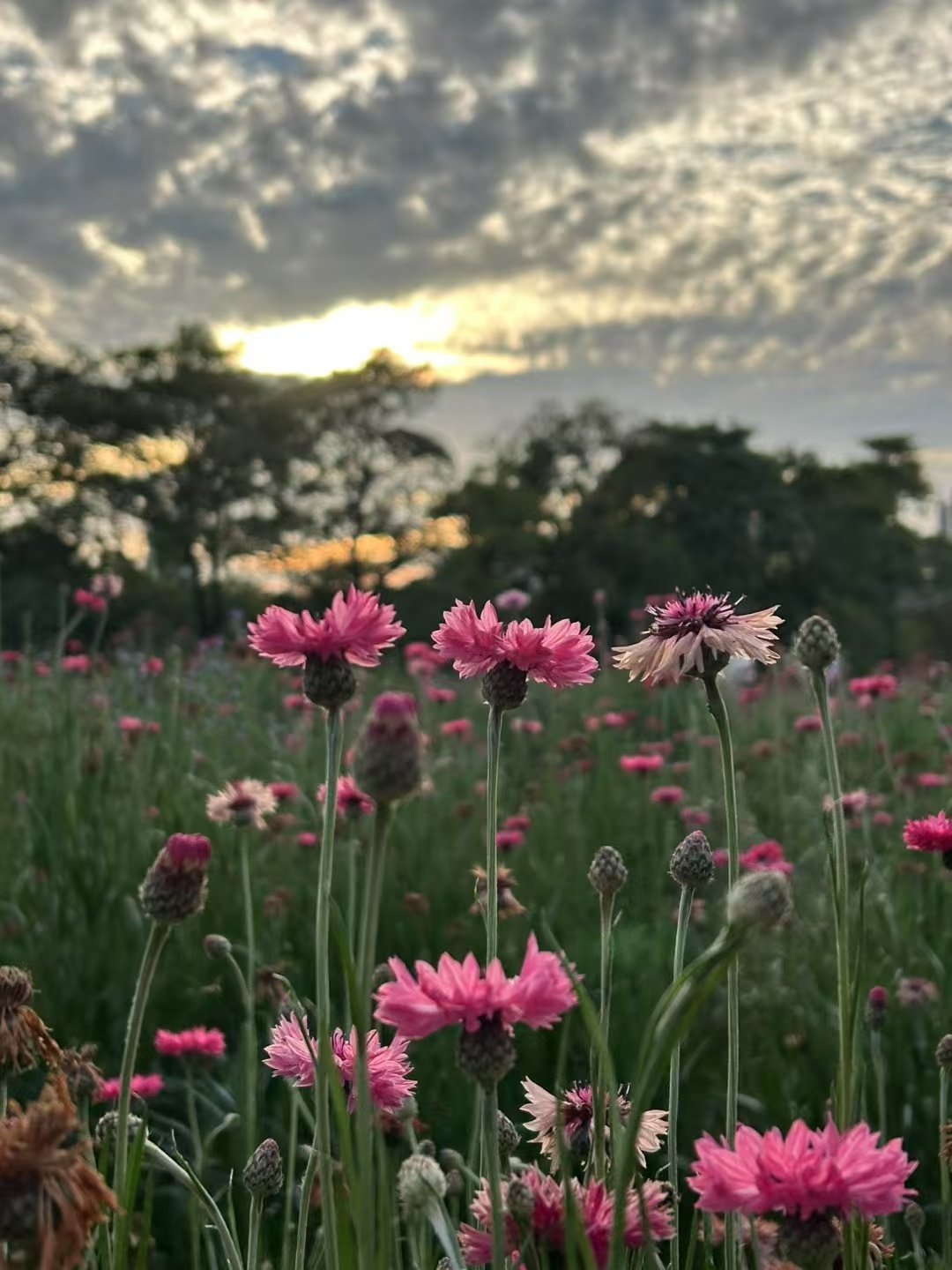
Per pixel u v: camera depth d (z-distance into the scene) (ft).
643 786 21.30
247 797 12.98
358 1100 3.93
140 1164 4.82
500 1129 5.98
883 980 12.57
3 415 165.68
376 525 183.62
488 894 5.14
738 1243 5.41
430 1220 4.76
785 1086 10.93
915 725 24.07
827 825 5.68
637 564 175.83
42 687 24.30
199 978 13.23
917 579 204.74
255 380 180.75
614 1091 4.06
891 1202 3.83
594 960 13.43
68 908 14.39
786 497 189.37
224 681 29.55
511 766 23.84
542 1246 4.33
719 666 6.24
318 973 4.35
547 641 5.82
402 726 4.05
